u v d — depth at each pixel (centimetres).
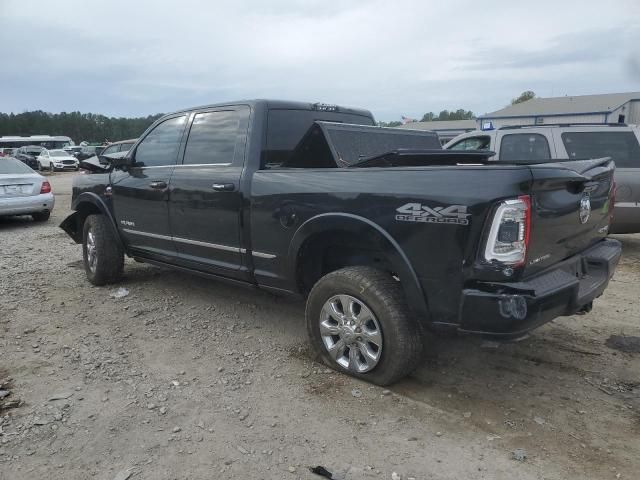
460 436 300
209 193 438
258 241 407
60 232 998
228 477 265
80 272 657
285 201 382
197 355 407
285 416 321
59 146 5947
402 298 338
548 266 321
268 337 444
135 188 518
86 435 299
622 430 305
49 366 386
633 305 523
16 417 316
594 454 283
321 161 392
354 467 273
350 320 357
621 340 434
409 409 328
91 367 384
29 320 479
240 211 415
